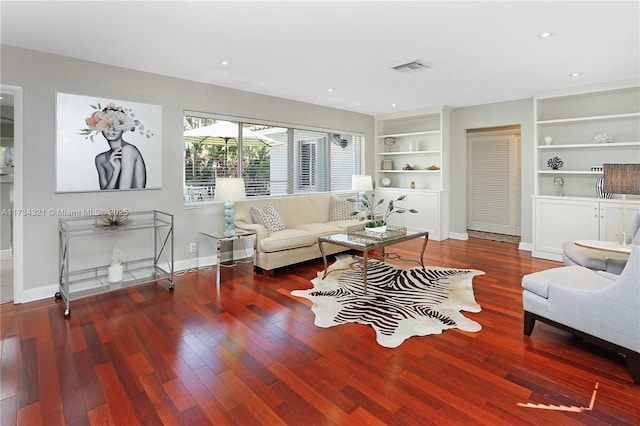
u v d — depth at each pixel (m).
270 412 1.79
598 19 2.65
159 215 4.12
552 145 4.98
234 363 2.25
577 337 2.58
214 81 4.34
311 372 2.14
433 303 3.25
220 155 4.75
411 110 6.38
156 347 2.45
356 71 3.94
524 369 2.17
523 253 5.26
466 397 1.90
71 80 3.45
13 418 1.75
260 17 2.60
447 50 3.29
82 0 2.34
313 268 4.49
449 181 6.35
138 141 3.90
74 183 3.50
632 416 1.74
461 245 5.83
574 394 1.92
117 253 3.68
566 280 2.48
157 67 3.78
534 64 3.71
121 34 2.90
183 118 4.25
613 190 3.22
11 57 3.14
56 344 2.49
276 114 5.23
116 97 3.73
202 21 2.66
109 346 2.47
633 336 2.01
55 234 3.44
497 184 6.84
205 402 1.87
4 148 4.90
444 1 2.37
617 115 4.40
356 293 3.53
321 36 2.95
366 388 1.98
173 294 3.52
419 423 1.70
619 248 2.96
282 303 3.27
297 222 5.20
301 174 5.78
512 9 2.49
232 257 4.88
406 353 2.36
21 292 3.28
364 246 3.55
